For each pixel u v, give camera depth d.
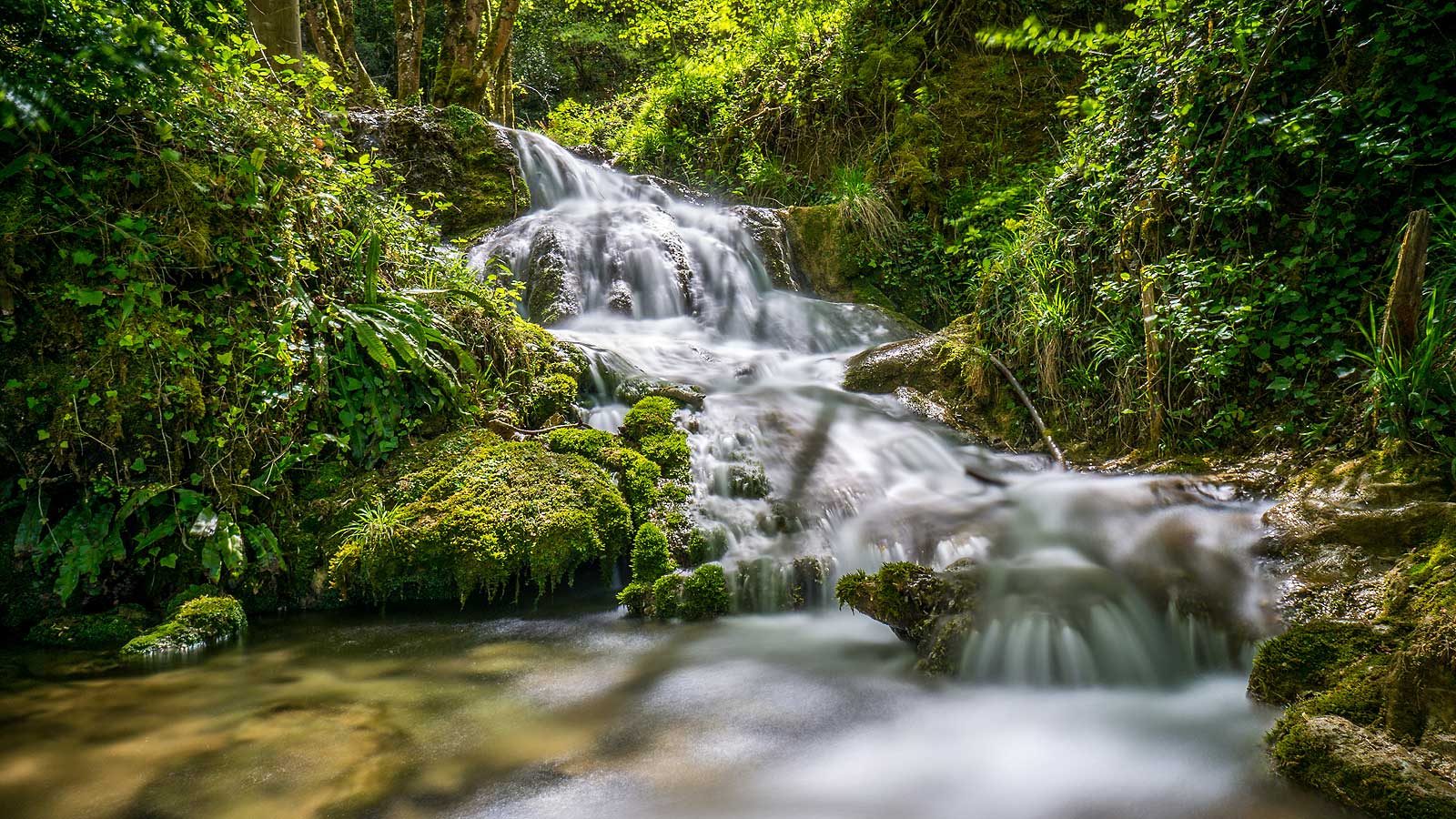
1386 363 3.95
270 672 3.58
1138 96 6.02
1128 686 3.41
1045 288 6.25
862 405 6.45
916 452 5.80
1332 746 2.51
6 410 3.92
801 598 4.41
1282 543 3.74
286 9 8.48
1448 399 3.75
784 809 2.52
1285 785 2.57
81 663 3.64
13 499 4.02
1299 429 4.62
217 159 4.51
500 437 5.23
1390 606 3.06
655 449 5.30
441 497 4.62
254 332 4.47
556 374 5.79
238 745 2.88
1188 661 3.50
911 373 6.89
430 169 10.02
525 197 10.39
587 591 4.75
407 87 13.06
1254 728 2.96
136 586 4.19
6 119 3.54
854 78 12.36
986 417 6.41
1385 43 4.67
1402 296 3.84
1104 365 5.80
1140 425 5.42
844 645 3.96
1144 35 6.12
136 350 4.09
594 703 3.30
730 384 6.64
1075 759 2.83
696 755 2.87
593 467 4.97
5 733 2.95
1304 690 2.95
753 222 10.02
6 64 3.74
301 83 5.62
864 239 10.38
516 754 2.86
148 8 4.18
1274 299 4.80
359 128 9.73
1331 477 4.01
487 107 14.95
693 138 14.09
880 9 12.63
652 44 21.16
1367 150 4.54
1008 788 2.65
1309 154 4.70
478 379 5.54
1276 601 3.53
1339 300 4.70
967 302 9.95
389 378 5.04
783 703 3.30
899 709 3.25
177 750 2.84
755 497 5.12
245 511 4.37
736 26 14.95
